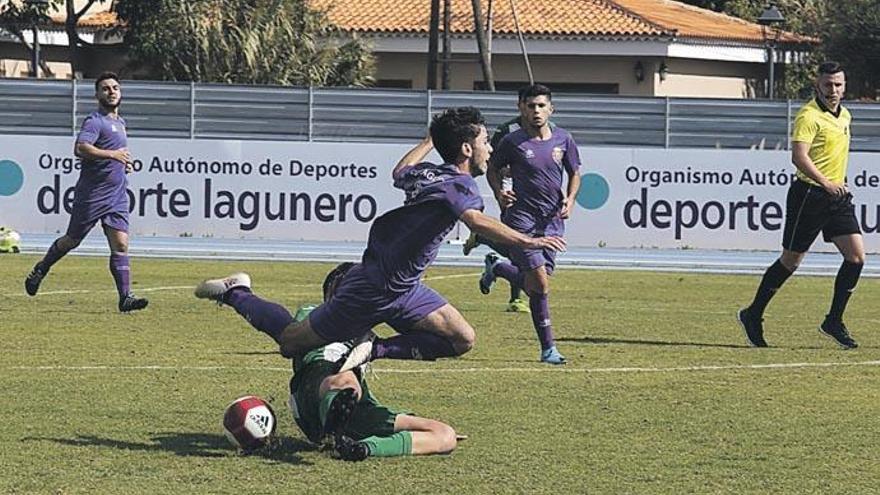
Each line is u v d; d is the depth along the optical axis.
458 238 70.38
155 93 74.81
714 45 122.75
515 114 74.69
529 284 29.89
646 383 27.12
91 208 37.41
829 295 49.97
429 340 21.08
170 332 33.88
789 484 18.58
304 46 107.62
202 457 19.64
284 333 20.38
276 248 65.88
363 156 68.56
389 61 125.94
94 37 121.81
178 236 68.69
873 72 122.44
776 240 68.00
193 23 103.56
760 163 67.88
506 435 21.59
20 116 74.56
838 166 32.94
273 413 20.16
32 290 38.50
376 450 19.61
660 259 64.62
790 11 130.62
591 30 120.75
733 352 32.28
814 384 27.31
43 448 20.00
